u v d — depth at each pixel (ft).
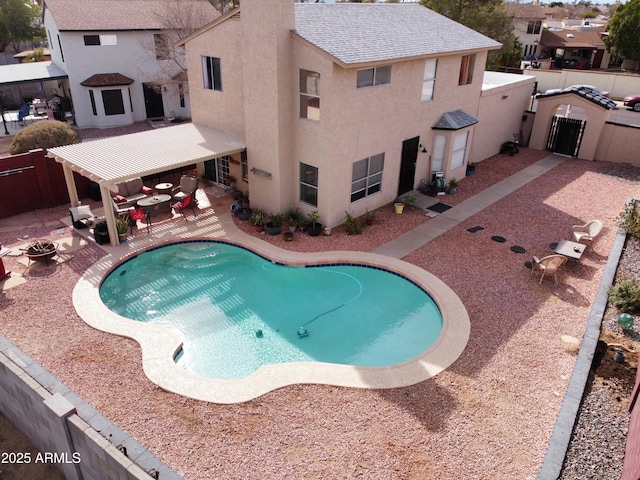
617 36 189.67
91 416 32.14
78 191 70.03
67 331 43.47
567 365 39.55
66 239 59.57
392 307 49.73
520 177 82.64
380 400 35.99
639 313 43.62
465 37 75.20
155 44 114.21
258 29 55.62
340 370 39.09
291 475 29.91
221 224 64.85
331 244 59.52
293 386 37.35
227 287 52.95
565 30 237.45
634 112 132.36
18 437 34.68
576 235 57.52
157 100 120.26
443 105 73.72
